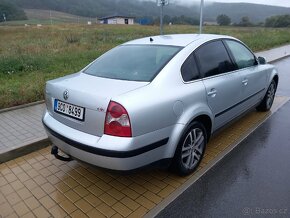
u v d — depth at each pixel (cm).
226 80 382
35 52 1299
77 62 1057
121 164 261
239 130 470
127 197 306
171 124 295
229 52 415
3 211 290
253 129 473
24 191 321
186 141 323
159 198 303
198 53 353
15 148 395
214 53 382
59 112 310
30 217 280
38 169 366
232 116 421
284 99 648
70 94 293
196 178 336
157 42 374
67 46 1603
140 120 263
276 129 473
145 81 299
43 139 423
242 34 2756
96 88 288
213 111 360
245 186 319
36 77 810
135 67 329
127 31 3359
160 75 304
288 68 1105
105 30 3594
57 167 369
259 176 338
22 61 950
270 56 1373
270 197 299
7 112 557
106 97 265
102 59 379
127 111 256
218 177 337
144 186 323
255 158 379
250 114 546
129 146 258
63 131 299
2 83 752
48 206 295
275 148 407
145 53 352
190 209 285
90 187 325
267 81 526
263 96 529
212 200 297
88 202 300
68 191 319
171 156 303
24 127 479
